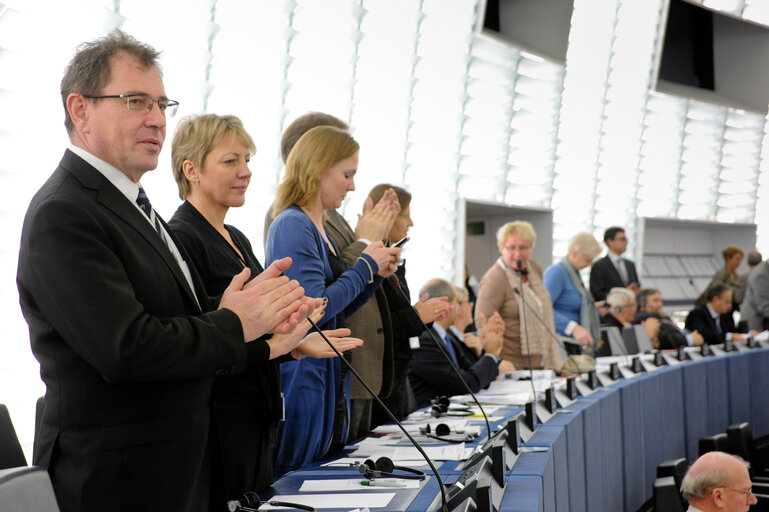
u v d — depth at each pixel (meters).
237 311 1.48
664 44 10.46
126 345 1.31
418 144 6.64
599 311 6.39
